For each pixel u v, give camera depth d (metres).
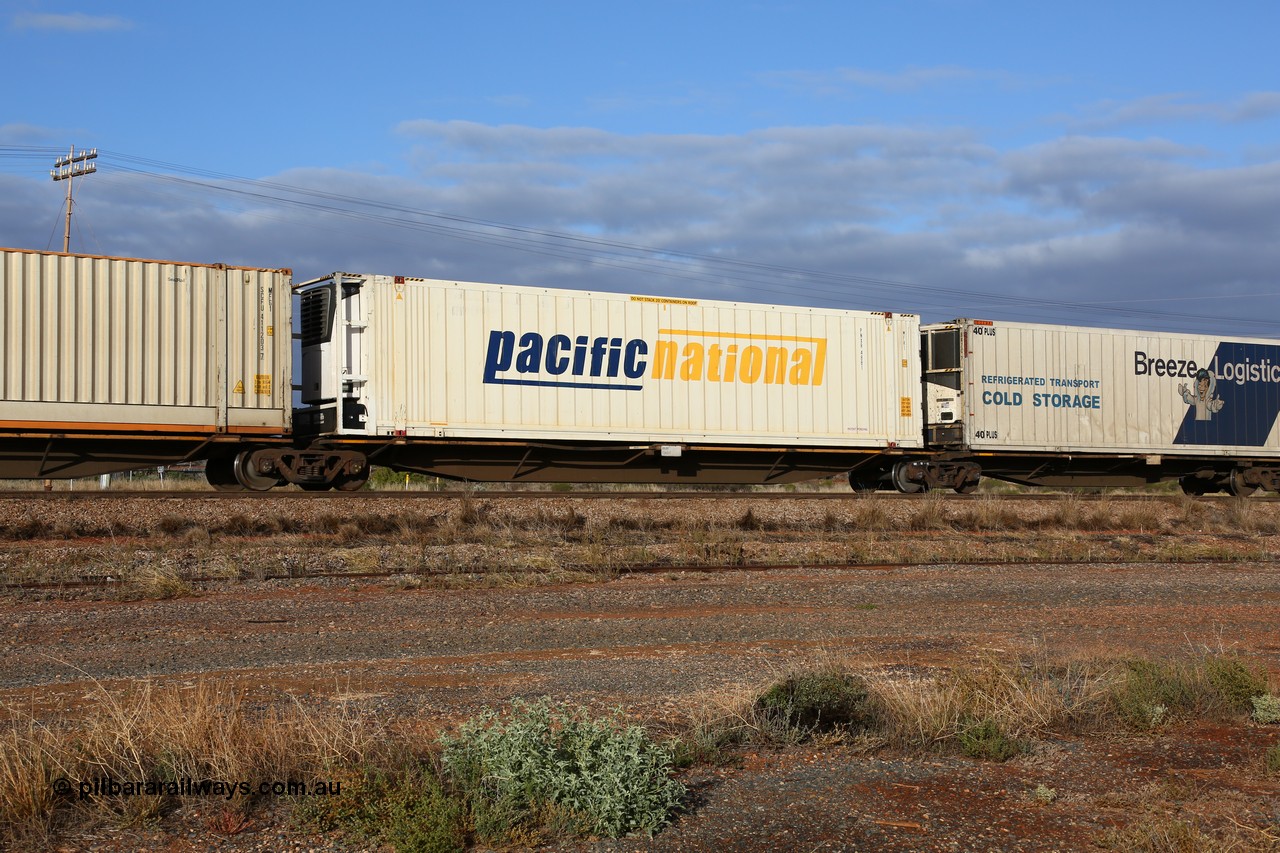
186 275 18.89
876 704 7.49
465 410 20.91
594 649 10.12
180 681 8.31
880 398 24.89
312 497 18.64
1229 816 5.74
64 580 13.43
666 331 22.73
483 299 21.17
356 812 5.35
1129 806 5.90
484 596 13.24
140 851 4.98
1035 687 8.02
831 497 23.30
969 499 23.78
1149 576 16.73
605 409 22.12
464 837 5.24
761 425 23.55
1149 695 7.85
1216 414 29.03
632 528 19.48
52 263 17.78
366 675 8.62
